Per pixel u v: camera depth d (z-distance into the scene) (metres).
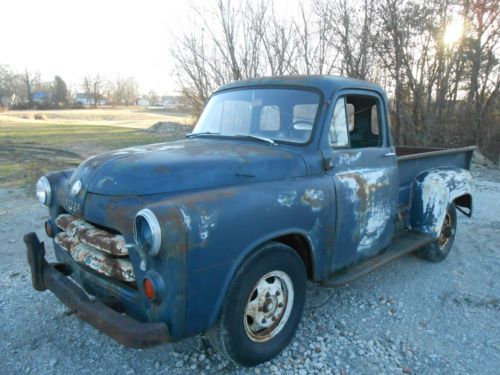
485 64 14.80
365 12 11.95
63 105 83.69
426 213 4.64
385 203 3.96
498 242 5.80
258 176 2.98
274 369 3.01
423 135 13.95
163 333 2.42
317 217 3.19
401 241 4.48
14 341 3.28
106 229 2.76
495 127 15.16
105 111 65.25
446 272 4.78
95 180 2.83
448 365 3.11
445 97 14.35
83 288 3.09
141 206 2.53
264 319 2.94
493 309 3.96
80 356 3.12
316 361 3.11
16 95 87.06
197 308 2.53
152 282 2.39
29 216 6.72
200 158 2.92
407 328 3.59
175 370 2.98
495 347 3.36
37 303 3.85
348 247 3.58
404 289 4.31
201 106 11.53
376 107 4.02
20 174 10.61
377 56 12.68
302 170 3.22
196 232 2.44
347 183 3.48
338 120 3.56
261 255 2.78
